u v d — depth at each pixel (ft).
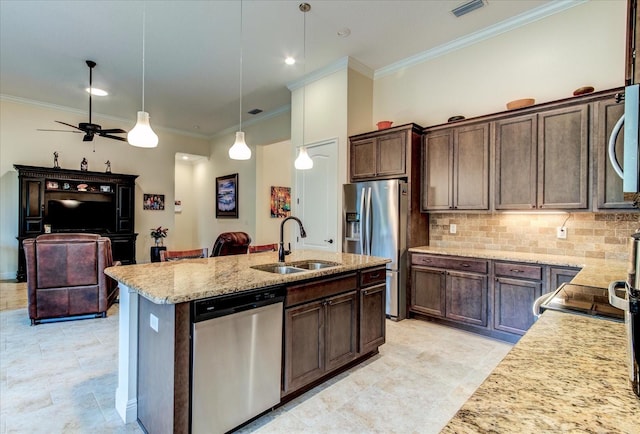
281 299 6.92
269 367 6.73
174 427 5.33
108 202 22.45
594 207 9.39
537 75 11.40
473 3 10.87
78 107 21.43
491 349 10.17
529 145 10.64
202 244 29.45
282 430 6.43
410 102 14.79
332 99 15.34
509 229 12.09
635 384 2.33
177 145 26.73
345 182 14.85
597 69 10.29
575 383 2.54
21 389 7.81
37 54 14.34
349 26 12.19
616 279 6.82
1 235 19.57
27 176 19.24
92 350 9.98
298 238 16.89
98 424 6.59
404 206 12.92
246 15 11.51
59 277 12.11
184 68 15.66
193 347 5.51
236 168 25.26
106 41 13.29
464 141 12.19
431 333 11.53
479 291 11.18
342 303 8.41
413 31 12.53
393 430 6.46
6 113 19.67
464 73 13.15
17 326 11.94
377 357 9.64
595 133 9.39
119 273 7.23
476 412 2.15
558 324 4.05
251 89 18.13
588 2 10.43
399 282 12.81
